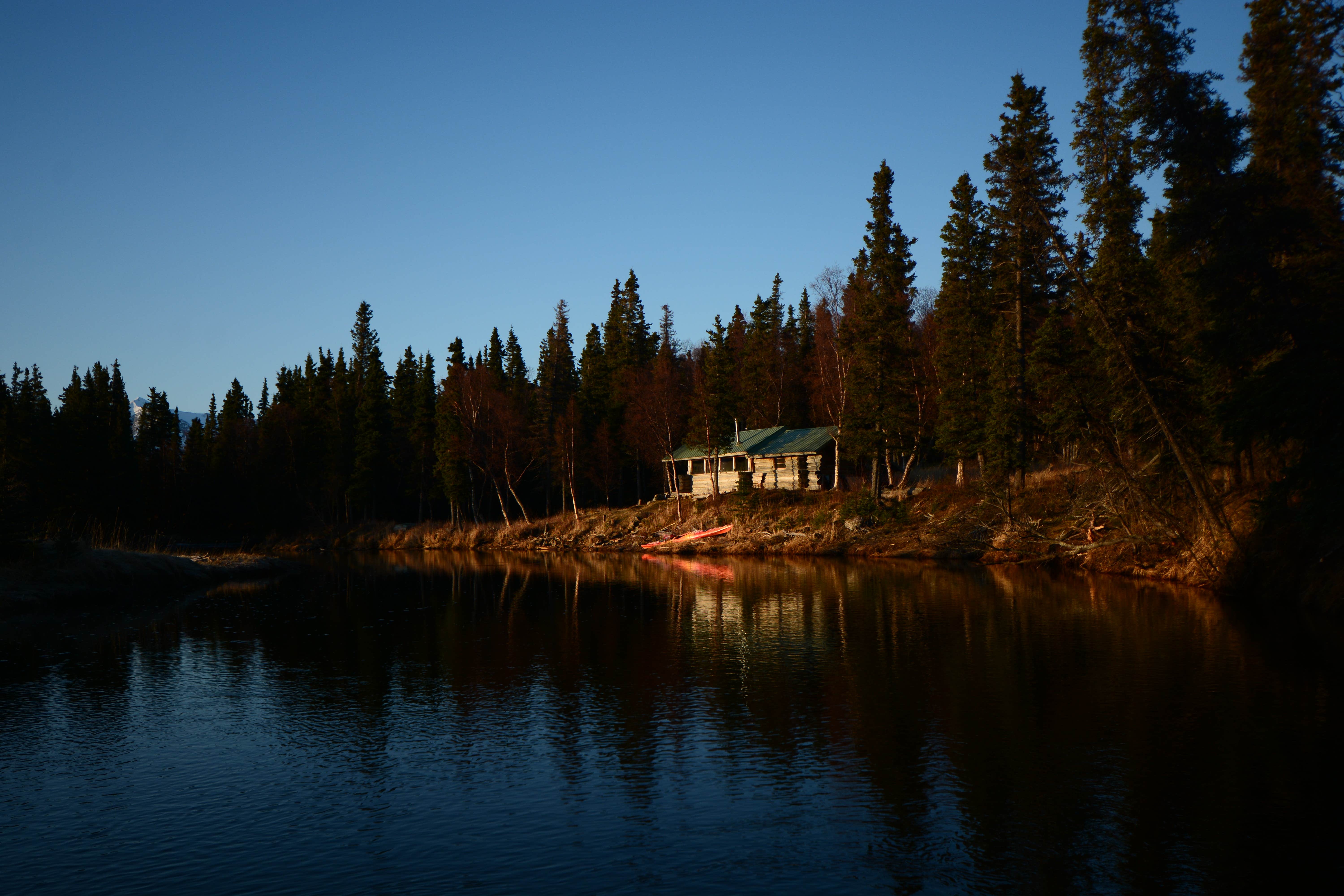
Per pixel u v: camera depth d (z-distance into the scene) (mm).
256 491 90000
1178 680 18281
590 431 91875
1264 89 28062
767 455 72188
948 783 12609
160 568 43969
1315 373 19688
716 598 35000
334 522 92875
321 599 38031
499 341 109188
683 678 19969
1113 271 34312
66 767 14172
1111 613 27250
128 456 81438
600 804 12117
